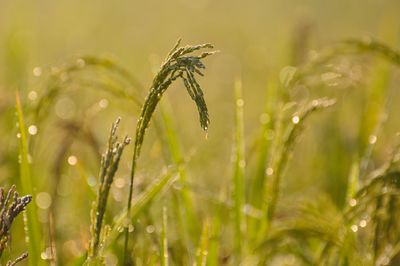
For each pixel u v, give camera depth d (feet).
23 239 19.49
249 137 26.81
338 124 25.50
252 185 19.85
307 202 17.56
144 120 12.01
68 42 44.83
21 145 15.03
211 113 34.53
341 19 65.51
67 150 19.06
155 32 57.41
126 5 62.49
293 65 26.21
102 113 29.99
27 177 14.90
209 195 18.44
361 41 18.62
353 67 21.70
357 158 18.76
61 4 57.36
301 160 25.84
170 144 18.76
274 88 20.89
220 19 64.69
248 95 38.06
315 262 16.88
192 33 58.49
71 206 21.01
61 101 25.14
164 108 19.10
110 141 11.91
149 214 16.65
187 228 17.87
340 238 16.38
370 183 15.37
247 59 45.50
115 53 47.55
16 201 11.31
